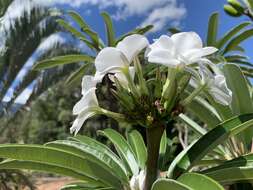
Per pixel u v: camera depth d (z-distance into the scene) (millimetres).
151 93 252
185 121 439
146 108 245
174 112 246
